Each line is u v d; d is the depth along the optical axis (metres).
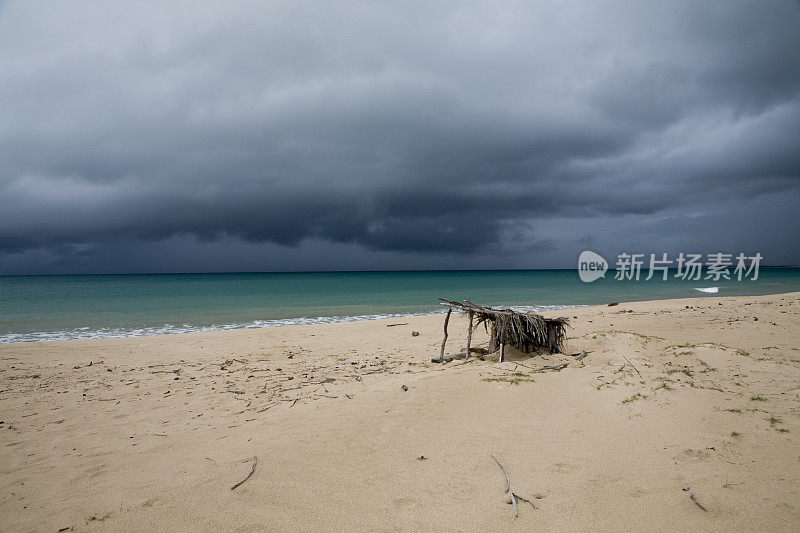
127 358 9.58
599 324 12.55
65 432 4.93
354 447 3.90
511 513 2.79
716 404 4.07
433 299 29.31
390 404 4.91
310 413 4.97
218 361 9.17
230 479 3.47
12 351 10.45
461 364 7.45
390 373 7.20
